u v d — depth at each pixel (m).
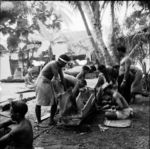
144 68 7.70
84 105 4.65
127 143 3.76
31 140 2.33
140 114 5.23
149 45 6.70
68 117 4.30
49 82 4.34
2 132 2.70
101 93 5.64
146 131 4.23
